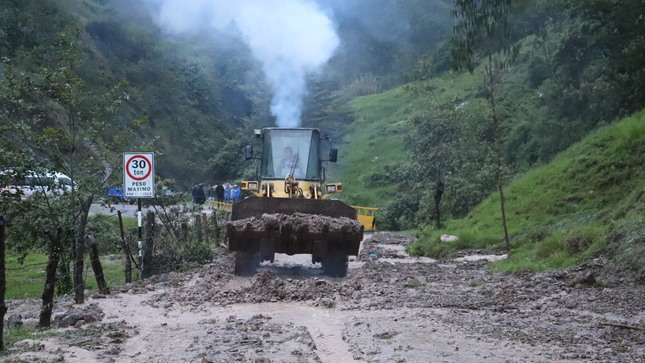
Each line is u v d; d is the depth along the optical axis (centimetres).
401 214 3919
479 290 1220
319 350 765
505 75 4609
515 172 3569
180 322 957
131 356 738
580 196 2197
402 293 1186
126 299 1194
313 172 1800
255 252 1441
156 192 1944
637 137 2278
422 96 5081
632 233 1337
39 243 1462
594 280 1209
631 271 1240
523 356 711
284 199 1468
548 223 2105
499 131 3994
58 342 815
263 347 756
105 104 1650
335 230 1375
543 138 3459
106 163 1633
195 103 6681
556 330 844
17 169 1362
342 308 1046
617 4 2656
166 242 1750
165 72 6488
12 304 1300
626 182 2136
